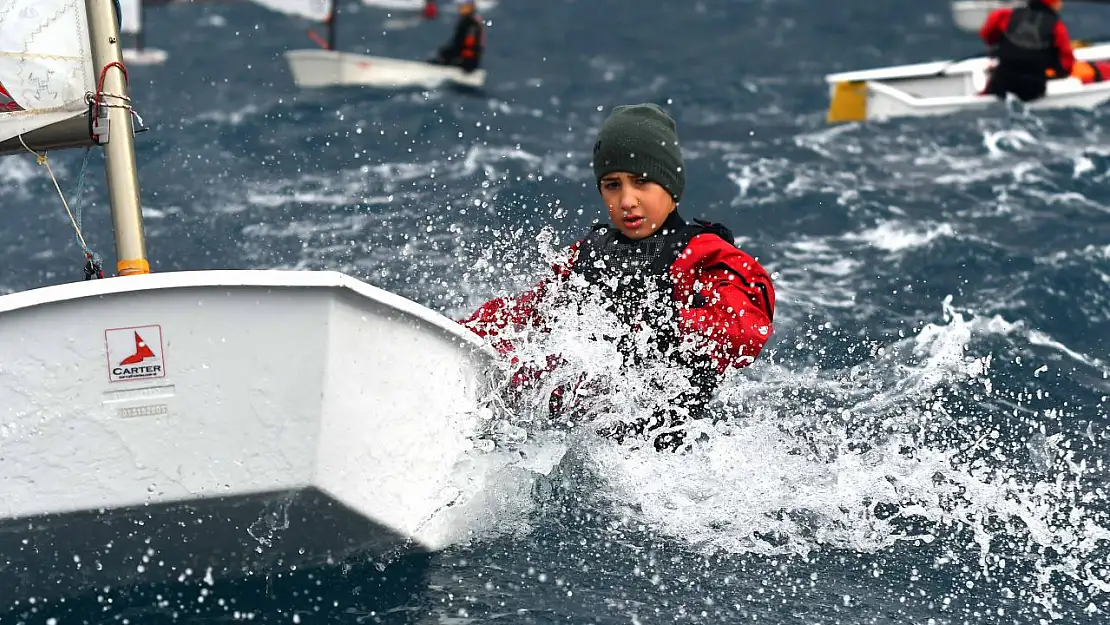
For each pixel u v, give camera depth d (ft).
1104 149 99.04
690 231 37.78
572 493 36.29
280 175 86.99
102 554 30.83
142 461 29.60
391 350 31.01
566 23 239.30
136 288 28.40
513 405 36.27
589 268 38.24
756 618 30.86
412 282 56.24
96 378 28.96
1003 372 48.73
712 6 265.75
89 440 29.32
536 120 125.90
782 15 247.70
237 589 31.68
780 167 94.89
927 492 37.55
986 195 84.02
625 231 38.24
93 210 80.43
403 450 31.71
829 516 35.91
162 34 218.79
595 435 37.81
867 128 114.73
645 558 33.58
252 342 29.45
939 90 129.29
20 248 71.61
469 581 32.14
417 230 67.97
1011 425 43.11
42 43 34.55
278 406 29.86
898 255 68.18
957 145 103.76
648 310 36.94
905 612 31.32
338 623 30.09
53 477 29.37
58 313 28.40
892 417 43.19
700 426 38.27
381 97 137.18
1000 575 33.17
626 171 37.14
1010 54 121.29
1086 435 42.55
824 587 32.48
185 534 30.86
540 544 33.94
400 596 31.32
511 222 72.33
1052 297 59.11
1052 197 83.10
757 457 38.50
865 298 60.08
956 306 58.39
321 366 29.89
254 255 65.05
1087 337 54.19
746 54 192.44
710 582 32.45
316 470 30.27
